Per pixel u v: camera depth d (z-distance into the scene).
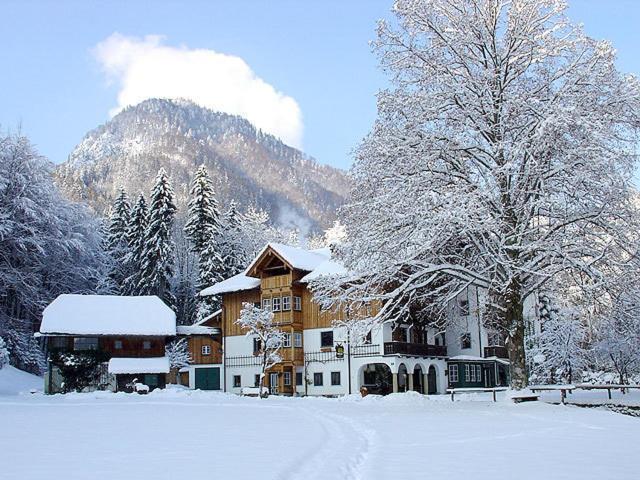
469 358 52.34
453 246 28.38
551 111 23.92
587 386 27.09
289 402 31.52
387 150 26.28
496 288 26.47
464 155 26.98
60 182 117.56
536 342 49.81
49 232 63.91
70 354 50.19
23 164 63.22
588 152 23.80
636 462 10.62
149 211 74.94
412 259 26.41
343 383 48.16
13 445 14.02
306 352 50.53
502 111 25.77
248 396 40.09
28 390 49.84
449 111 26.67
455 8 28.12
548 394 37.59
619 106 25.39
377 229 26.47
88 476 9.72
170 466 10.61
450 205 23.44
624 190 24.11
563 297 27.86
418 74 28.05
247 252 87.12
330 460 11.02
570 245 25.34
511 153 24.38
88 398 37.88
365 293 28.55
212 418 21.83
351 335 28.17
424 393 49.53
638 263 24.66
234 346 55.03
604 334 30.64
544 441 13.70
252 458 11.38
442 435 14.99
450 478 9.05
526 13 26.81
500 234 24.88
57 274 66.75
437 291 28.58
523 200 25.42
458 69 27.92
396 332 48.31
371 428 16.89
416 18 27.86
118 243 79.94
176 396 38.28
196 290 73.88
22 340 59.84
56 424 19.88
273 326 50.94
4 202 61.09
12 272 59.84
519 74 27.16
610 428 16.67
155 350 54.06
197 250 74.25
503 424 17.91
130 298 56.22
